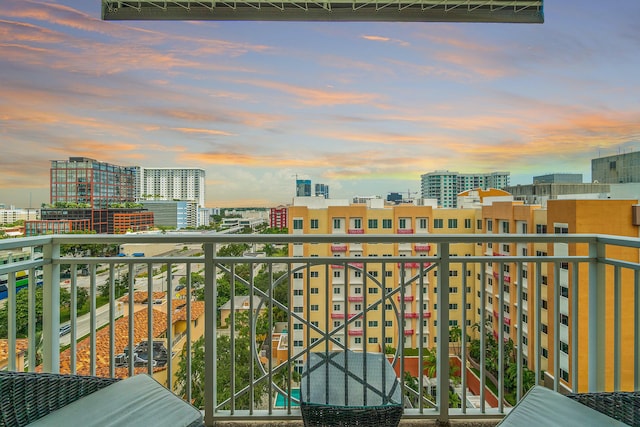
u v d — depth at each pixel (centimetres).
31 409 116
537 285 177
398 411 130
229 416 176
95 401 119
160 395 125
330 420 128
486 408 183
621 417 118
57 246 171
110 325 173
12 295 153
